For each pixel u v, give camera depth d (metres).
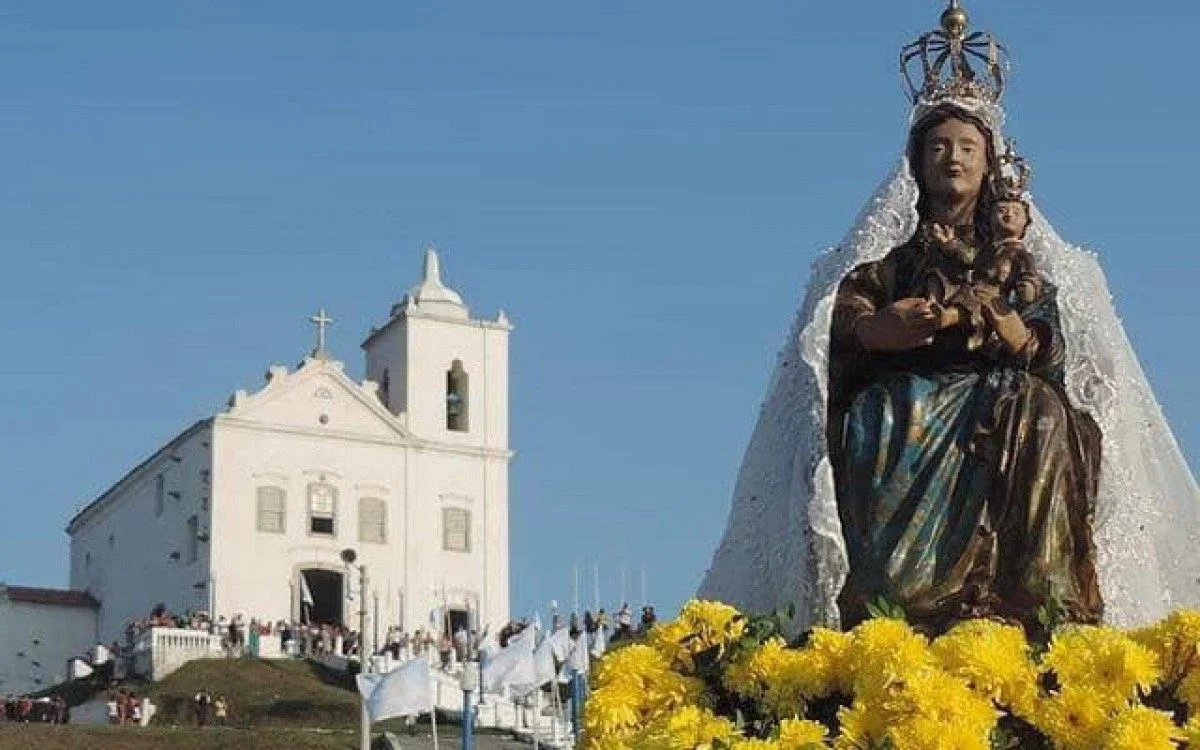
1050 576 10.51
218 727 70.75
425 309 112.25
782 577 11.34
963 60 11.70
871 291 11.41
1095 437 10.93
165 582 107.69
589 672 10.34
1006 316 10.96
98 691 89.00
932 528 10.69
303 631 92.88
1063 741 8.73
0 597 110.94
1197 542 11.46
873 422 11.02
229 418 105.25
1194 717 8.79
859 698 8.83
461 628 107.69
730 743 8.84
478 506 110.69
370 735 60.84
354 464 107.88
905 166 11.66
